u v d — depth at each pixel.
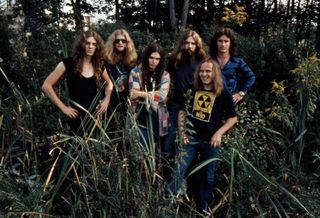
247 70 4.36
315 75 4.98
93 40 3.60
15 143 4.04
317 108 5.09
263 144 4.39
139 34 7.41
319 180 4.18
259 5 15.48
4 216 2.97
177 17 18.94
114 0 20.88
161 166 3.25
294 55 6.24
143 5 20.27
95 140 3.17
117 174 3.11
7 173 3.42
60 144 3.80
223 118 3.80
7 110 4.13
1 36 7.08
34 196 3.17
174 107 4.00
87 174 3.31
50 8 9.23
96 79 3.70
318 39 8.31
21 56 6.77
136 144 3.16
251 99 5.10
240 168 3.51
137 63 4.06
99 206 3.05
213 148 3.65
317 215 3.47
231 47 4.31
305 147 4.59
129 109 3.39
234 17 7.14
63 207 3.29
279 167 4.04
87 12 19.77
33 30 7.96
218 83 3.59
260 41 6.50
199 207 3.64
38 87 5.46
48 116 4.55
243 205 3.43
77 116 3.63
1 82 6.45
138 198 3.03
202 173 3.70
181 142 3.39
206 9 18.80
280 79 6.14
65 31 7.61
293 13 16.86
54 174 3.61
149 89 3.95
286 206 3.57
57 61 6.58
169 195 3.19
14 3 11.26
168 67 4.17
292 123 4.59
